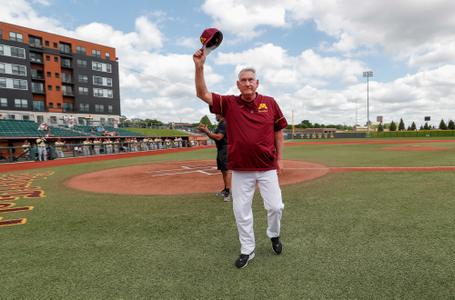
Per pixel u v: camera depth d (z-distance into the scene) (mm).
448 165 9289
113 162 15039
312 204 4691
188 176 8680
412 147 21188
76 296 2150
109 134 33469
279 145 2840
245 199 2631
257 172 2615
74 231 3672
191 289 2211
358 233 3297
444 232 3250
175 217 4211
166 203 5148
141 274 2475
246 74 2459
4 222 4113
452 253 2705
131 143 25281
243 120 2547
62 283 2350
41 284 2340
